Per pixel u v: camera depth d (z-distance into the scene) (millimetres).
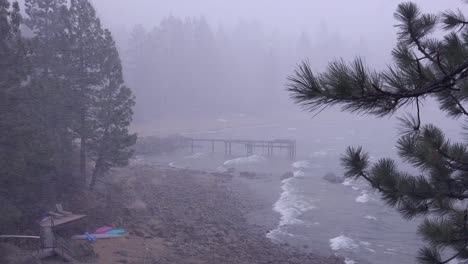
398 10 5066
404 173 6047
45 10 27031
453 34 4652
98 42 25531
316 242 21859
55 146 18844
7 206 15000
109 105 25078
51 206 20297
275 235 22938
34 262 14570
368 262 19156
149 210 25547
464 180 5770
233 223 24891
